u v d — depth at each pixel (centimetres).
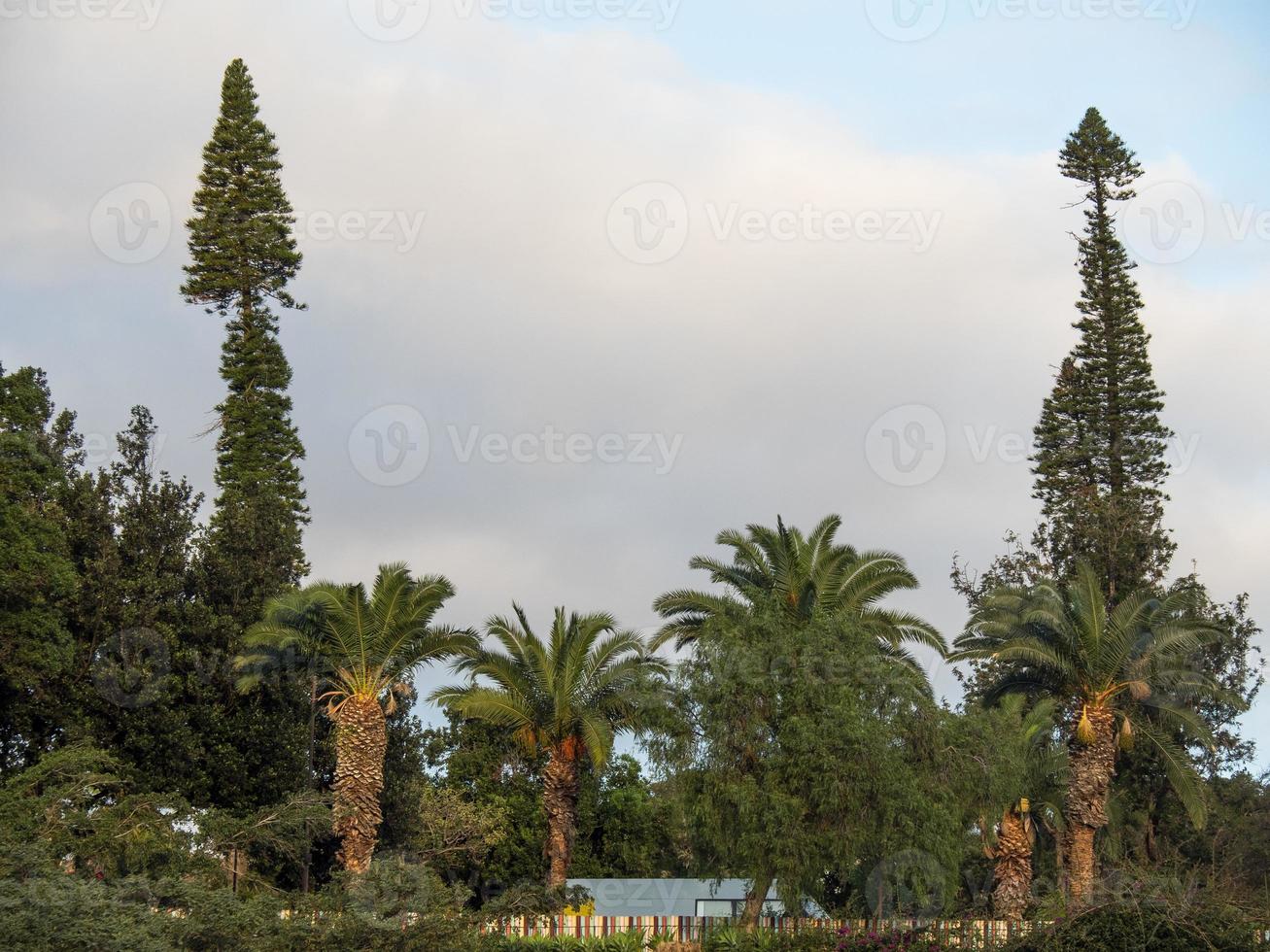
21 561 3556
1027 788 4091
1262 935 2591
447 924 2334
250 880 2791
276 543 4394
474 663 3891
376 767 3659
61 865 2356
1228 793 4984
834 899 3994
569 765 3881
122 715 3622
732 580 3844
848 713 3419
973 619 3944
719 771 3481
